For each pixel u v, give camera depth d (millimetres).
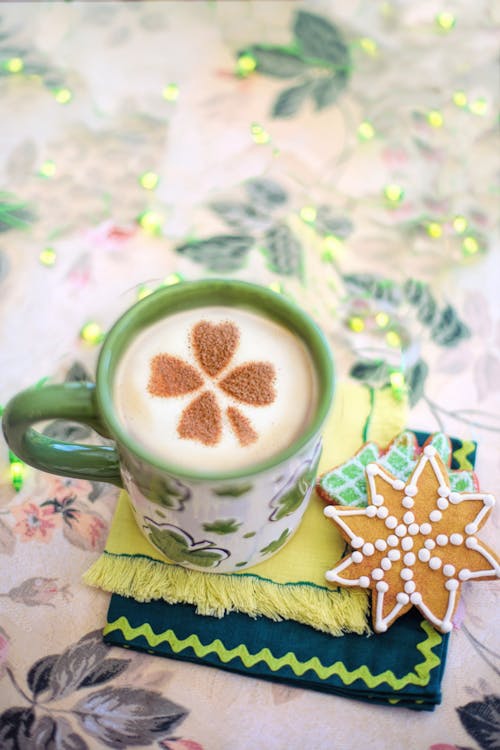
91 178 615
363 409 502
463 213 602
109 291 567
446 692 442
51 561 475
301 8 689
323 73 661
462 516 445
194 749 428
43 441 422
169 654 445
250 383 407
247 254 583
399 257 583
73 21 682
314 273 576
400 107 647
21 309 559
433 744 430
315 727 434
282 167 621
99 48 670
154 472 380
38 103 644
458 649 451
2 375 536
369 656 440
